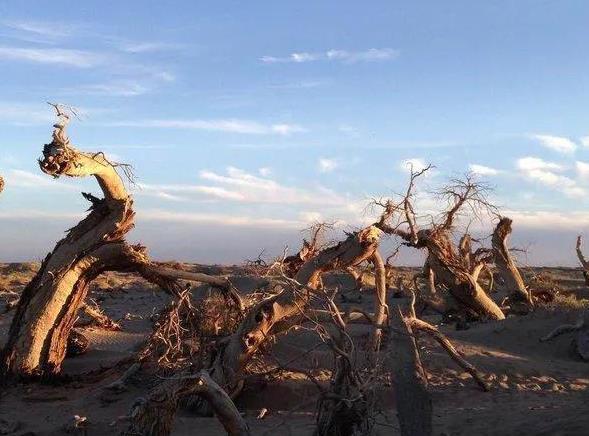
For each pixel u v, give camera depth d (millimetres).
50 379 15523
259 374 12766
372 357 10758
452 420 11398
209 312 15211
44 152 14555
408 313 13508
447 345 14594
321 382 13625
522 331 20844
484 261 30391
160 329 15156
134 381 14664
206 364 13922
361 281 16234
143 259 16094
